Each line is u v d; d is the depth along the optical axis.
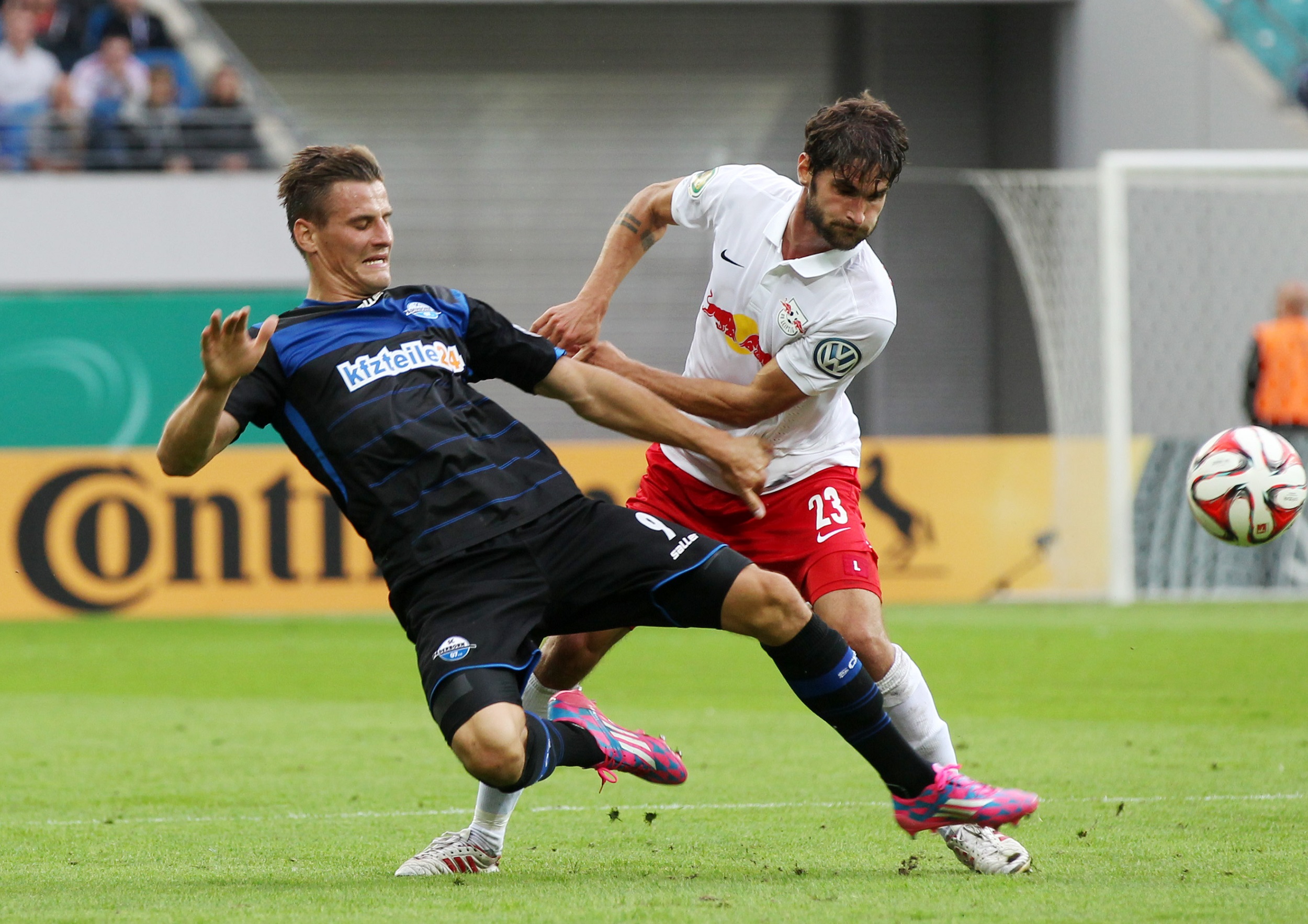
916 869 13.38
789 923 10.73
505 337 13.02
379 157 70.06
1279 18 64.19
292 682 30.80
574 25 70.81
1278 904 11.38
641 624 12.70
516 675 12.15
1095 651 33.97
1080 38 66.88
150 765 20.89
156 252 55.34
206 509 43.41
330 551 43.84
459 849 13.51
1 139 56.50
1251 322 55.06
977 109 72.69
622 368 14.78
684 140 71.69
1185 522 46.16
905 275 71.94
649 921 10.85
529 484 12.55
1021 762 20.25
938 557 45.62
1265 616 41.28
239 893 12.27
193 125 58.28
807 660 12.50
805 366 14.18
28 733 24.17
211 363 11.22
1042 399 67.25
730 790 18.67
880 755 12.84
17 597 42.88
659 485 15.52
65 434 51.09
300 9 69.31
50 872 13.62
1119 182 44.31
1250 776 18.97
